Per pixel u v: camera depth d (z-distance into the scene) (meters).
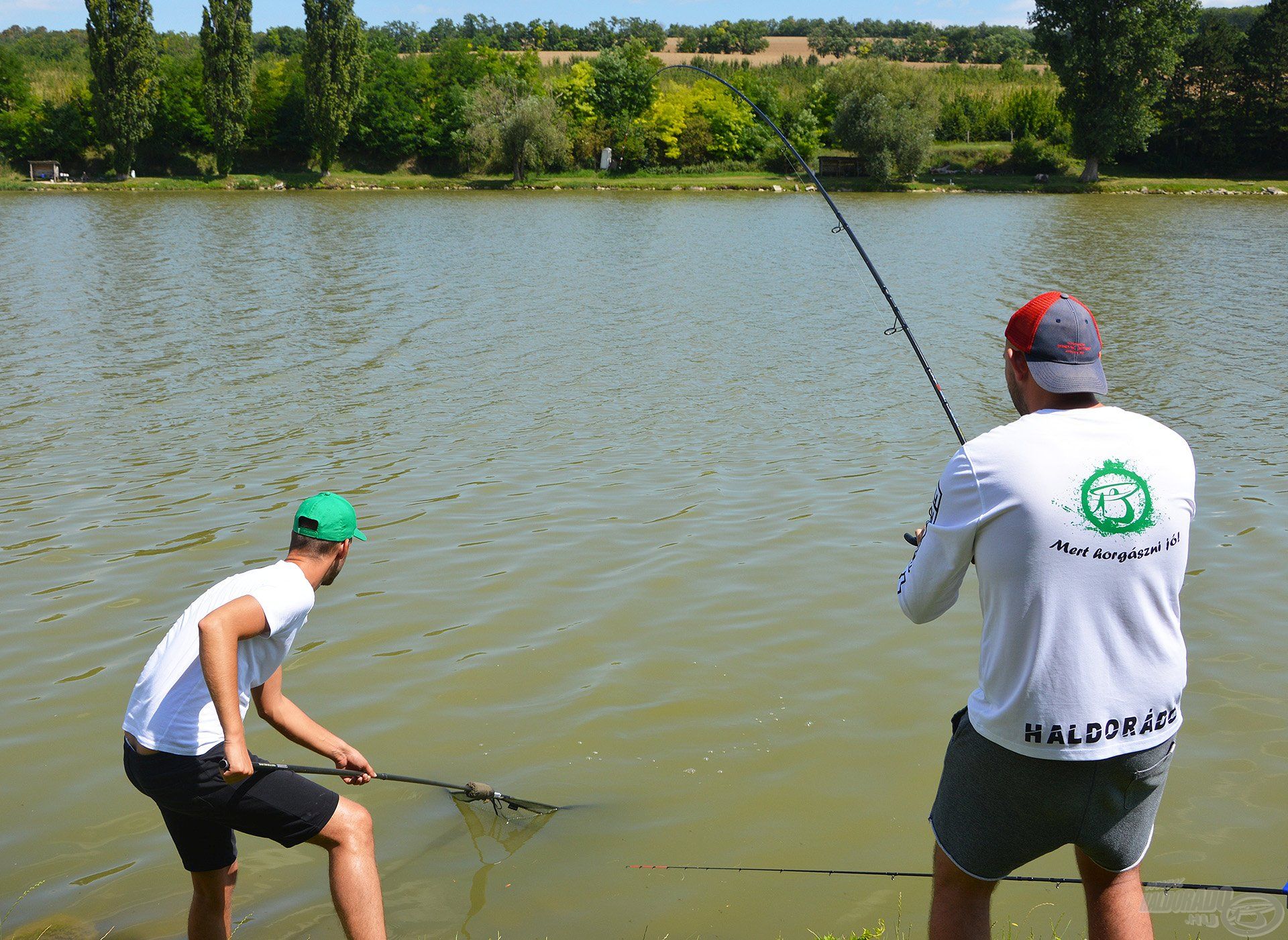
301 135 74.62
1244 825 4.44
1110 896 2.76
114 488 9.45
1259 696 5.52
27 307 20.81
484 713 5.55
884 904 4.04
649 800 4.78
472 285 24.62
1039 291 23.55
